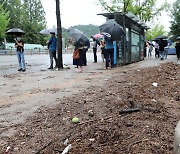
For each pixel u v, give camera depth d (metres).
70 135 4.58
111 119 5.18
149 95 7.20
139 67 15.92
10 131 4.89
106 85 8.86
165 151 3.88
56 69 15.17
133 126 4.76
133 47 20.97
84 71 13.80
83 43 13.75
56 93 7.82
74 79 10.66
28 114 5.80
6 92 8.16
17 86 9.23
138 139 4.25
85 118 5.36
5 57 35.41
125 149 3.97
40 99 7.12
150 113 5.50
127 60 19.16
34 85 9.38
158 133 4.47
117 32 14.60
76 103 6.43
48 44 15.52
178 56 25.91
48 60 26.80
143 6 29.81
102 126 4.81
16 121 5.38
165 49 28.14
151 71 12.95
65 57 33.97
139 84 8.88
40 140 4.48
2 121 5.39
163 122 5.00
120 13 17.31
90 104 6.26
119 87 8.36
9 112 5.98
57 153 4.04
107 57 15.00
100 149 4.03
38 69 15.64
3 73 13.51
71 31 14.29
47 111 5.93
